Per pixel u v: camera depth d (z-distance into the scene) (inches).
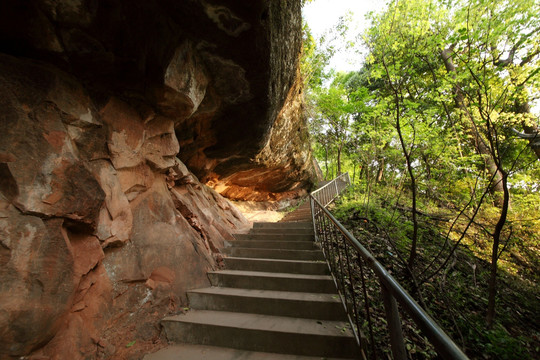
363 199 291.4
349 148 450.6
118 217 94.2
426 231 217.3
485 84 134.5
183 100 109.8
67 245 67.6
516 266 199.3
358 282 130.8
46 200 64.2
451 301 132.9
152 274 101.1
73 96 80.0
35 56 78.4
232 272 125.6
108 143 93.4
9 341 52.6
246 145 190.2
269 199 436.5
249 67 112.4
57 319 62.1
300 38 148.2
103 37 83.0
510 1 131.8
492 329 117.0
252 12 87.8
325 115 436.8
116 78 97.0
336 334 77.9
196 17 86.7
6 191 58.5
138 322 87.0
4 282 53.0
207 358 76.5
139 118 112.8
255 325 84.8
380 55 168.7
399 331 40.3
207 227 163.9
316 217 208.7
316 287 109.8
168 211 126.3
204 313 97.5
